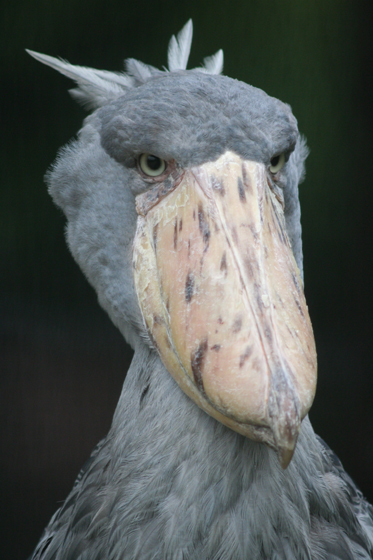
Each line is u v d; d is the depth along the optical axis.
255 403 3.26
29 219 5.84
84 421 5.41
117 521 3.36
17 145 5.75
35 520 4.97
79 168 3.41
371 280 5.72
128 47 5.54
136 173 3.36
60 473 5.15
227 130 3.33
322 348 5.66
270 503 3.34
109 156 3.38
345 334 5.74
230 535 3.33
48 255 5.87
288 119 3.35
